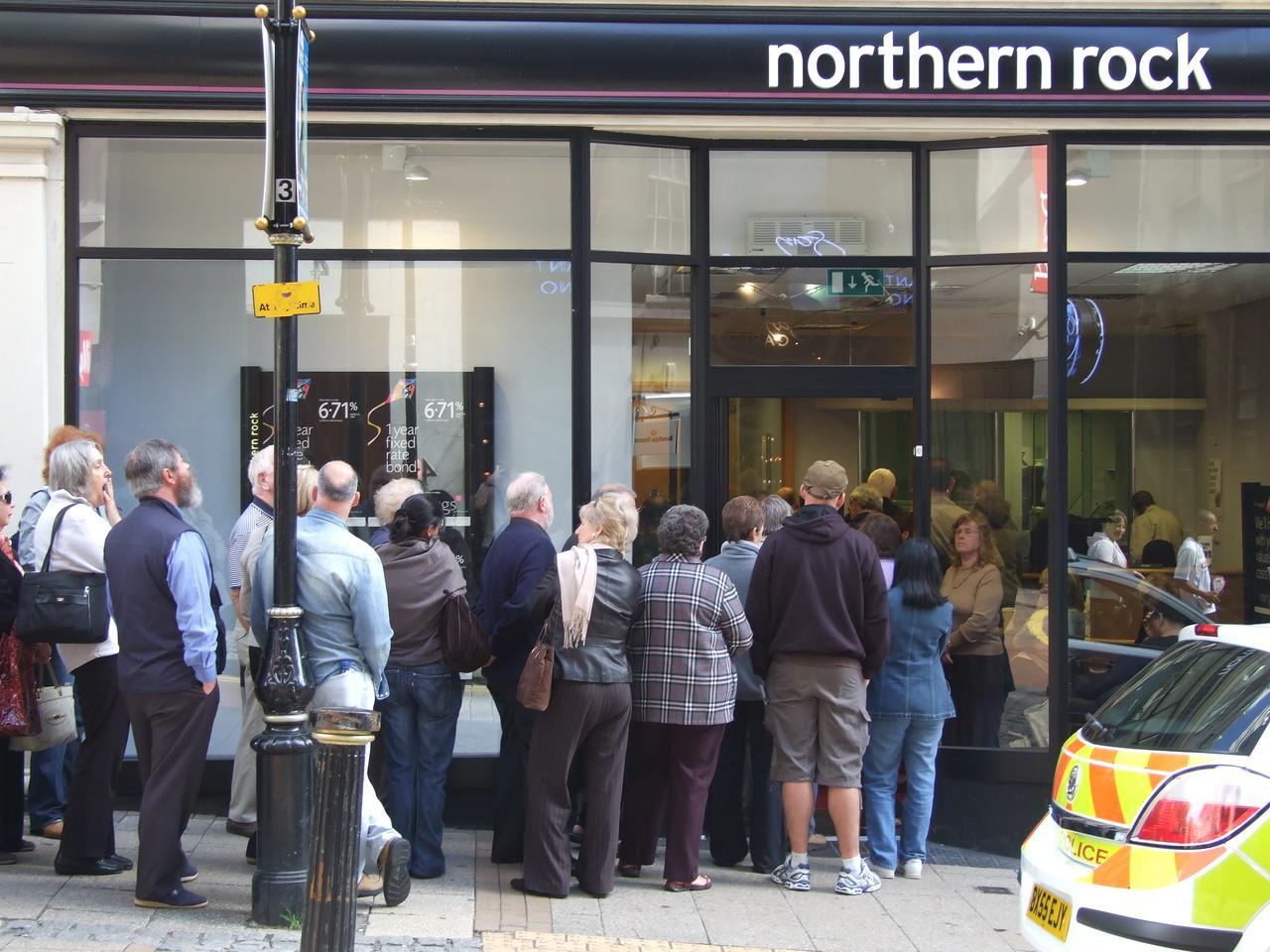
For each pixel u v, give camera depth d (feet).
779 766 22.47
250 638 22.22
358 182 26.66
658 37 25.39
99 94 24.77
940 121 26.14
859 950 19.81
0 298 25.00
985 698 26.81
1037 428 27.09
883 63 25.64
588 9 25.23
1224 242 27.32
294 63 18.01
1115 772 14.84
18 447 24.97
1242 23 25.85
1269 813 13.53
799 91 25.64
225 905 19.24
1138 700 15.81
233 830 23.48
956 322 27.61
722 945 19.67
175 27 24.75
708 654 21.67
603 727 21.31
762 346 27.71
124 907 18.93
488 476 26.91
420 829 21.76
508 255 26.76
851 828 22.48
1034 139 27.02
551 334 26.94
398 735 21.54
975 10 25.63
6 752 21.12
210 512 26.50
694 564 22.00
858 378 27.66
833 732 22.31
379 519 22.99
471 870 22.75
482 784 25.84
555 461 26.96
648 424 27.32
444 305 26.84
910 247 27.78
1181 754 14.34
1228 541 27.32
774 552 22.40
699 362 27.53
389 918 19.56
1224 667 15.11
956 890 23.25
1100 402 27.07
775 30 25.50
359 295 26.71
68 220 25.66
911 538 25.79
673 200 27.43
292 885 18.37
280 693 18.34
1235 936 13.42
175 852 18.95
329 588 19.26
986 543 27.25
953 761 26.50
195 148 26.35
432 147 26.68
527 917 20.25
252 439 26.58
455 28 25.12
